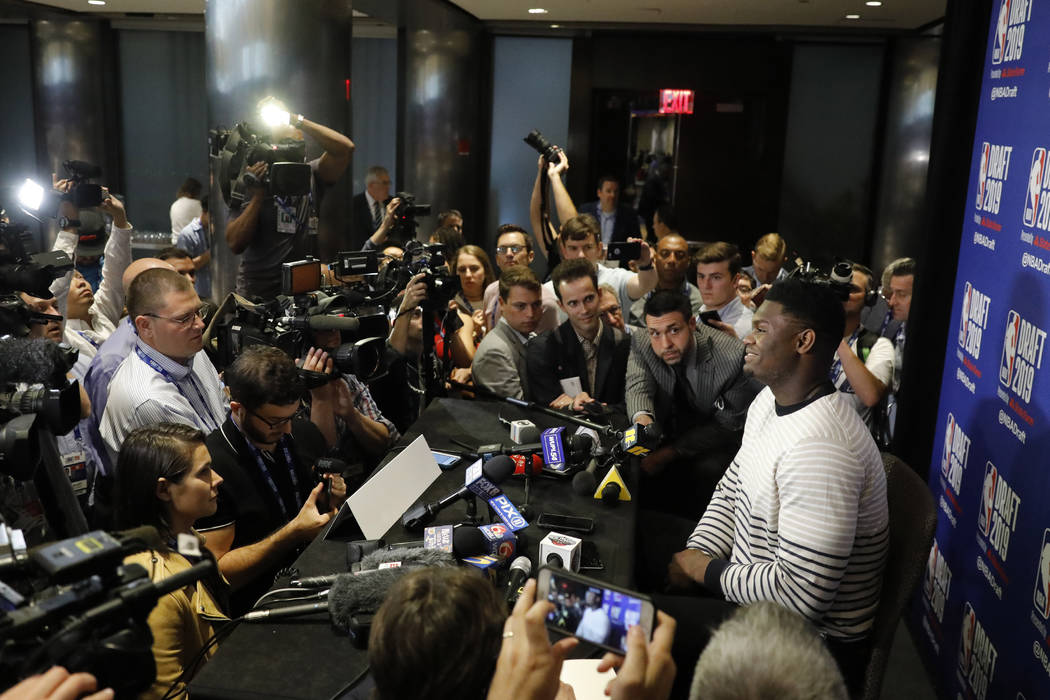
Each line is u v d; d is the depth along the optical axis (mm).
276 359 2141
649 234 9727
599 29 9117
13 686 980
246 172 3963
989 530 2316
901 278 3879
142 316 2523
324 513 2125
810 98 9219
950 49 2934
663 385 3080
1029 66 2221
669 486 3051
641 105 9492
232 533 2127
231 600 2127
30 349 1886
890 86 9000
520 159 9672
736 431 3035
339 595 1569
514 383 3287
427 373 3150
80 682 941
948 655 2631
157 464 1773
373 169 7820
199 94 10055
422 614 1058
